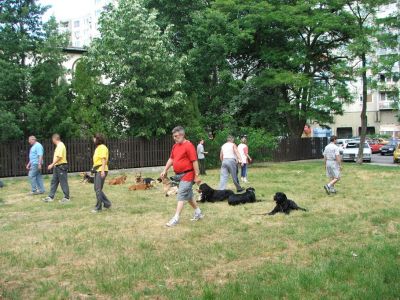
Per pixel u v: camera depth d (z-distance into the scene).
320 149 39.44
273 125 36.16
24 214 10.85
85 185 17.78
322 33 34.03
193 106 28.28
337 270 5.84
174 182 14.32
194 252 6.93
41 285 5.56
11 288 5.48
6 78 21.33
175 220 8.98
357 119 62.91
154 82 26.45
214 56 31.38
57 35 24.12
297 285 5.32
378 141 51.81
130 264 6.33
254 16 32.91
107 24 26.47
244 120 35.88
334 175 13.66
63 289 5.41
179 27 32.41
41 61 23.58
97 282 5.62
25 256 6.87
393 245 7.15
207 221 9.41
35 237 8.19
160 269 6.08
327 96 33.12
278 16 32.78
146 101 25.33
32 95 22.67
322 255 6.71
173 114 27.05
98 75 26.12
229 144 13.69
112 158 24.97
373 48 29.09
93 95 25.23
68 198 13.04
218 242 7.56
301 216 9.95
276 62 34.81
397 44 28.92
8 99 22.52
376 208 10.91
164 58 26.70
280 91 36.56
